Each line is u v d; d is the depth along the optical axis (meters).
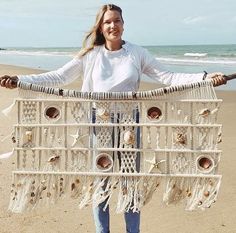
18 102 3.21
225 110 10.34
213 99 3.15
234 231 4.11
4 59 43.38
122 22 3.26
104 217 3.45
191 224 4.27
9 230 4.08
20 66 28.59
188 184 3.23
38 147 3.24
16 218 4.34
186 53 52.56
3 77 3.19
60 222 4.29
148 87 15.30
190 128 3.19
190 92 3.16
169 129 3.23
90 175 3.26
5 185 5.21
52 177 3.27
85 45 3.35
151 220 4.36
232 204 4.72
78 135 3.23
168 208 4.63
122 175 3.24
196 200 3.21
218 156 3.20
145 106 3.21
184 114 3.19
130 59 3.28
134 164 3.24
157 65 3.38
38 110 3.23
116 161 3.27
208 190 3.21
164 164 3.23
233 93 13.20
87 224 4.26
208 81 3.13
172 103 3.19
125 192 3.25
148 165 3.24
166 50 68.88
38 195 3.29
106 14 3.21
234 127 8.43
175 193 3.25
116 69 3.28
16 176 3.28
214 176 3.19
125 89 3.28
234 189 5.13
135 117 3.22
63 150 3.26
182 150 3.20
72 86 14.95
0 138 7.57
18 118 3.23
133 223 3.41
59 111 3.22
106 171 3.26
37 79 3.29
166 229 4.17
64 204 4.71
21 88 3.20
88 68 3.33
